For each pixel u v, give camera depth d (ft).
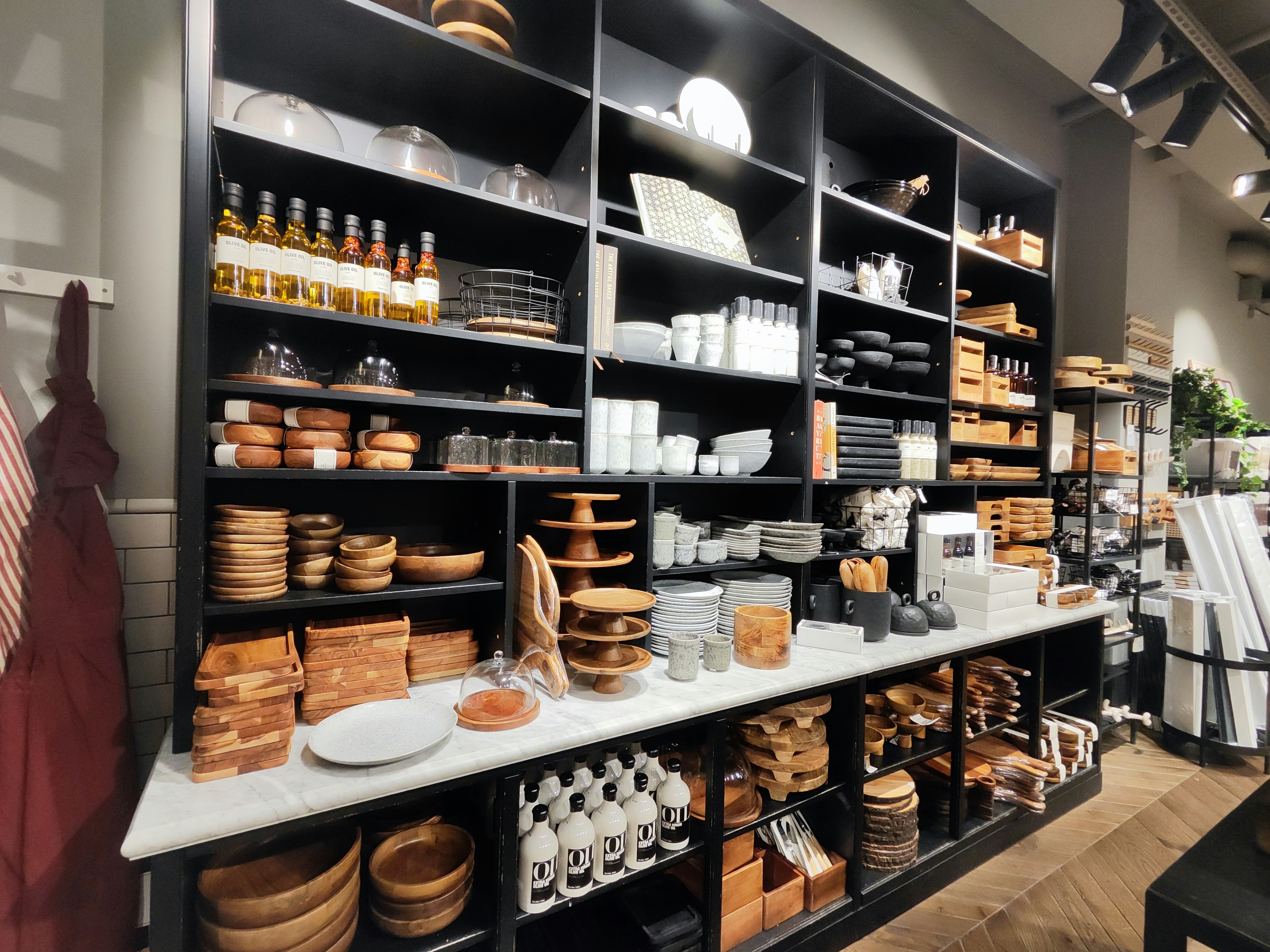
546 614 4.64
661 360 5.63
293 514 4.89
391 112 5.32
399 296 4.59
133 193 4.60
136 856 2.79
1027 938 5.68
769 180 6.64
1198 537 10.68
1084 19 8.54
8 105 4.25
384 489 5.30
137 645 4.60
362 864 4.28
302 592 4.25
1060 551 10.09
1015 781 7.36
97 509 4.23
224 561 3.87
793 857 5.66
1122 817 7.91
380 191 4.62
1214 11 8.83
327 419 4.18
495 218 5.06
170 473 4.73
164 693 4.69
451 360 5.51
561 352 5.14
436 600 5.60
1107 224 11.61
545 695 4.66
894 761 6.23
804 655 5.86
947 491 8.82
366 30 4.36
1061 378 9.93
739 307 6.32
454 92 5.14
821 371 7.26
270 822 3.08
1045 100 11.58
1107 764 9.52
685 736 5.55
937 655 6.23
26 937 3.67
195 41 3.62
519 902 4.00
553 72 5.79
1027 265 9.27
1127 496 10.73
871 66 8.64
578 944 4.70
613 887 4.27
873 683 7.47
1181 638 9.99
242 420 3.89
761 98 7.32
